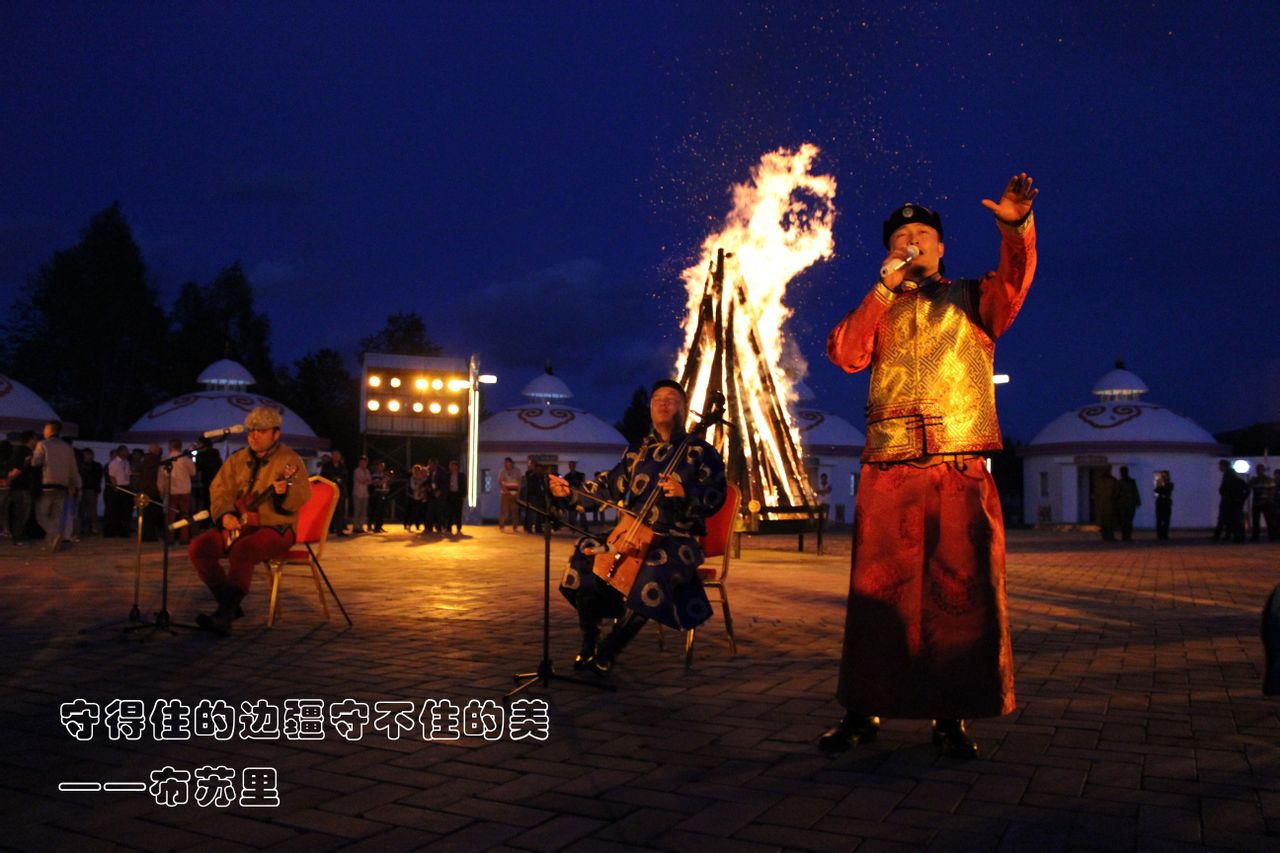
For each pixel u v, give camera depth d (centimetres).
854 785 332
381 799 317
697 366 1548
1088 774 344
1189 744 383
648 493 517
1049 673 536
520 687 483
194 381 5134
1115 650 618
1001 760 362
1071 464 4012
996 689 362
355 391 5491
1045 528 3653
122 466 1822
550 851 272
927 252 388
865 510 383
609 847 275
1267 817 298
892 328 384
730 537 605
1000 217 346
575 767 353
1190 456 3925
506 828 290
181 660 554
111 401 4838
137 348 4850
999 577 370
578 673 525
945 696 361
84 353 4756
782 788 329
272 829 290
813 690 487
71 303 4716
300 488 665
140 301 4847
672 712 439
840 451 4262
